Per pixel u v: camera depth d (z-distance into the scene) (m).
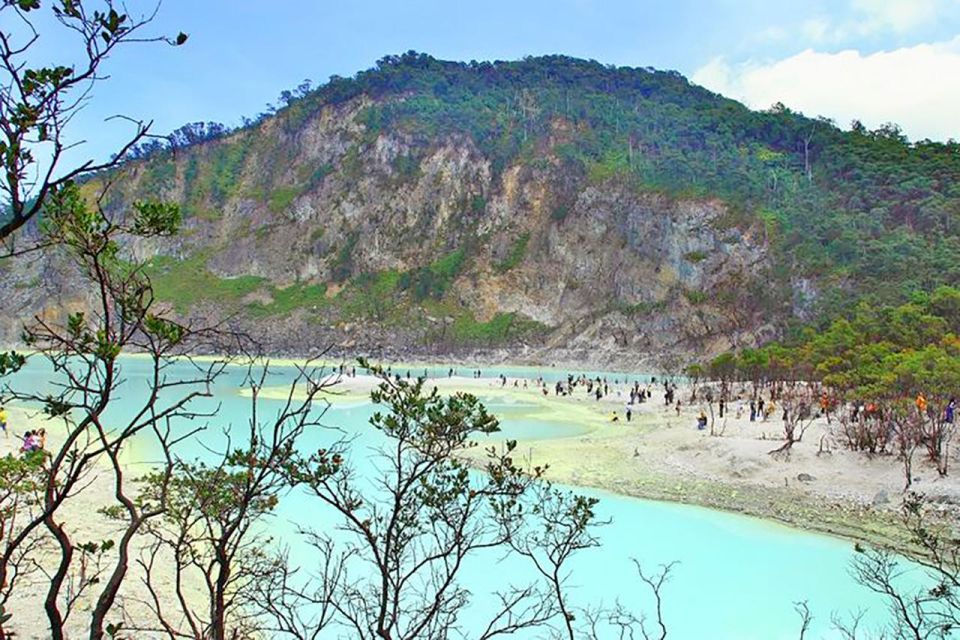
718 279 106.94
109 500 23.30
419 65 180.25
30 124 4.41
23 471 7.30
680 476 31.92
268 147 171.88
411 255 142.50
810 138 132.75
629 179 127.88
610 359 109.62
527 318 126.75
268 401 55.19
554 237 131.25
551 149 143.50
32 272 103.69
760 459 32.31
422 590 17.83
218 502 7.49
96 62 4.58
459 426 7.41
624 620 17.45
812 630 16.95
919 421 30.50
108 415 44.12
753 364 67.75
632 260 118.44
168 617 15.30
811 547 22.80
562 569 20.58
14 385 55.78
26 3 4.37
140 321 5.57
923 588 18.47
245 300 139.75
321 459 7.73
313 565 19.02
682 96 163.62
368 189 151.50
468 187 145.62
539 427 47.19
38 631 13.41
